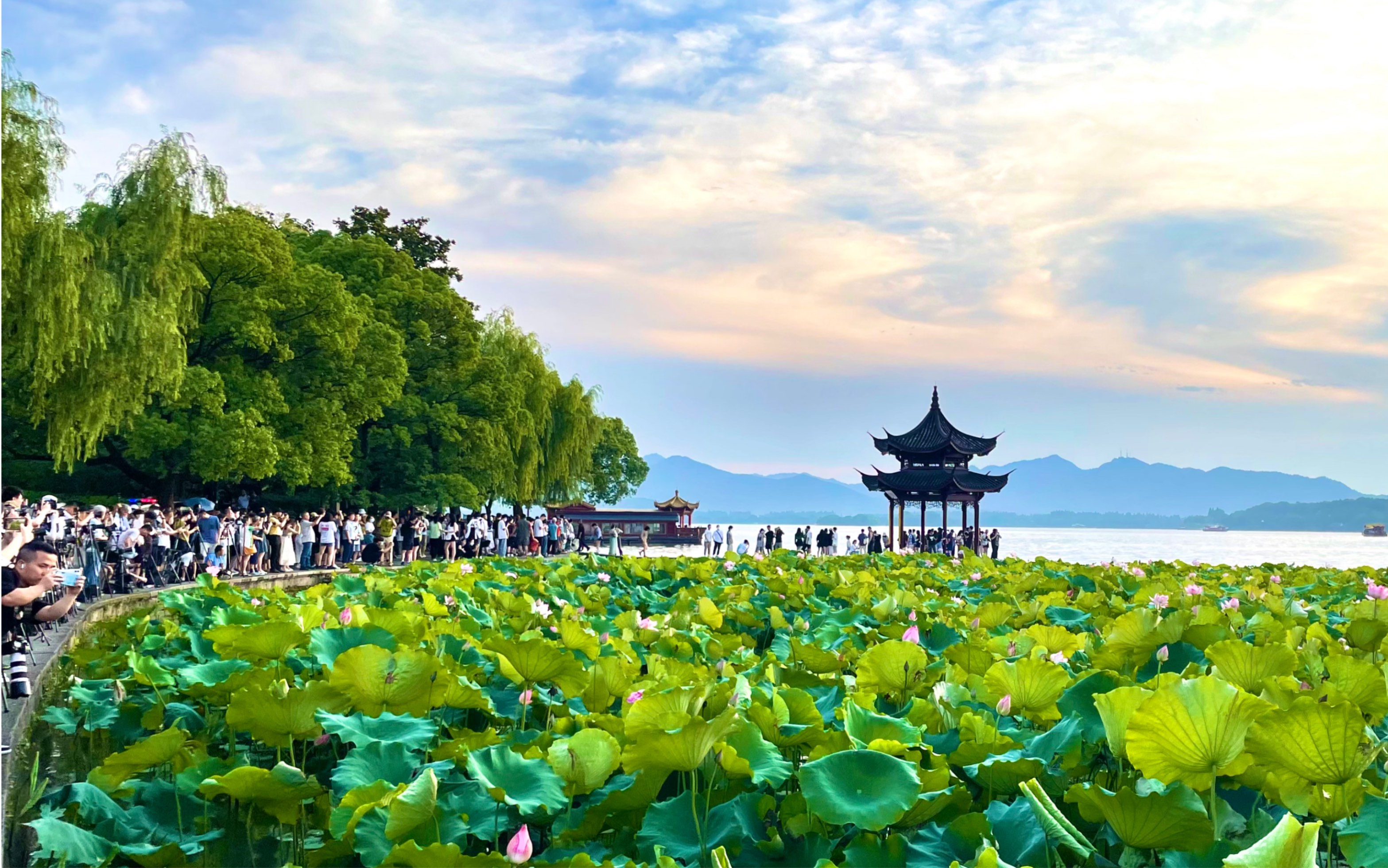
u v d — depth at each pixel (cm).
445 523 3803
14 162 1981
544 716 597
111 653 848
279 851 467
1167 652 662
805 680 605
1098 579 1562
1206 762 355
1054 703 523
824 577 1534
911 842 375
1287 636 808
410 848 335
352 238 4331
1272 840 249
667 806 411
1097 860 355
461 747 473
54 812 471
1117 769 493
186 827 479
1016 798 423
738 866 382
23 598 835
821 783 384
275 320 3319
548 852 401
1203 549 17162
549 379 5081
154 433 2859
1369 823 332
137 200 2548
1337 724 339
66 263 2088
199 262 3088
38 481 3475
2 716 771
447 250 5416
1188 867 345
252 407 3014
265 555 2752
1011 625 1018
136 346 2375
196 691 627
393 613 728
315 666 686
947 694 548
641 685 580
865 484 4759
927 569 1852
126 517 2097
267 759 607
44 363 2127
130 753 493
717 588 1334
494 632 811
